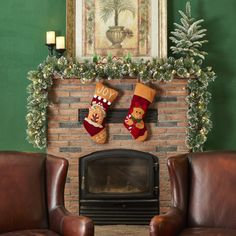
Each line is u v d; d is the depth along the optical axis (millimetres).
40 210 2930
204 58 4500
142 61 4281
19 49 4637
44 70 4242
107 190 4426
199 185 2996
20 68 4641
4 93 4645
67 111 4391
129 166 4430
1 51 4641
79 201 4383
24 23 4641
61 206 2939
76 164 4391
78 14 4527
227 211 2904
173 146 4371
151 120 4371
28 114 4301
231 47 4598
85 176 4371
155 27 4488
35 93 4277
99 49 4523
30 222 2883
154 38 4488
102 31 4523
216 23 4598
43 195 2980
